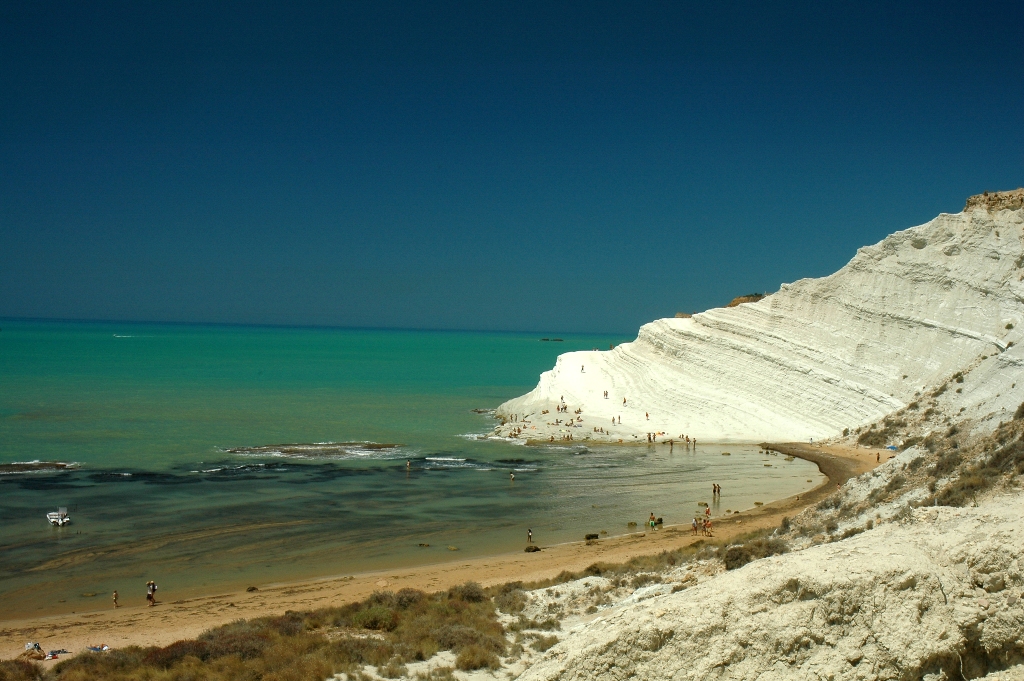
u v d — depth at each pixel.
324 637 19.66
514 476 50.19
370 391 107.56
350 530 36.25
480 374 145.12
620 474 51.16
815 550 10.82
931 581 9.47
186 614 24.34
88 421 71.19
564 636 18.88
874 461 53.16
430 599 23.03
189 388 102.56
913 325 64.88
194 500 41.69
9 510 38.84
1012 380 51.09
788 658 9.05
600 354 93.62
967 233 63.91
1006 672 8.85
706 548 26.58
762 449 60.69
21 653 20.70
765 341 73.38
